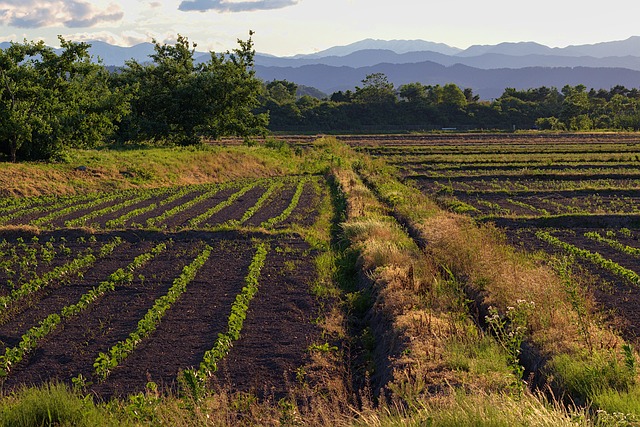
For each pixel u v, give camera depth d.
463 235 17.33
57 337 11.94
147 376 10.09
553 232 21.48
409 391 8.57
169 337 11.91
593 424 6.92
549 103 140.88
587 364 8.77
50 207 27.17
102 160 36.53
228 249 19.53
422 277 14.10
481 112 127.50
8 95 33.12
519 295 12.16
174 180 37.44
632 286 14.46
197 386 8.77
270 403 9.12
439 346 10.19
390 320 11.95
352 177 36.91
